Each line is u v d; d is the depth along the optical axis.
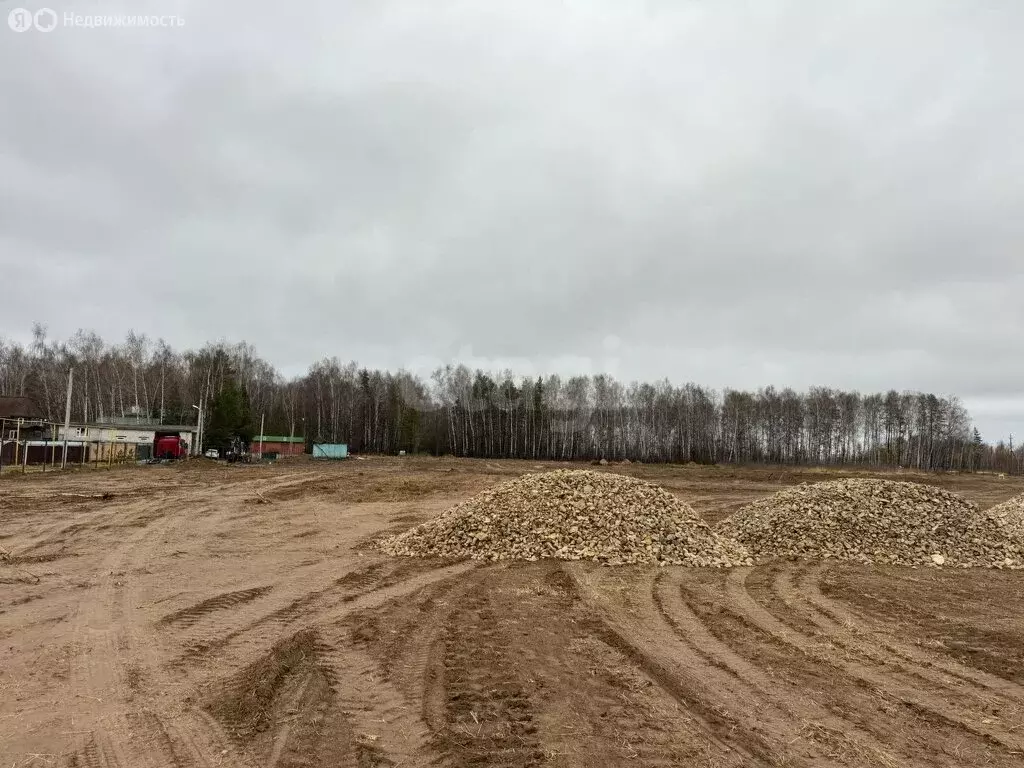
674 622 8.52
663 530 13.59
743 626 8.41
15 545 13.13
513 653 7.02
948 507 15.76
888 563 13.39
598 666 6.62
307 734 4.93
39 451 40.06
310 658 6.75
